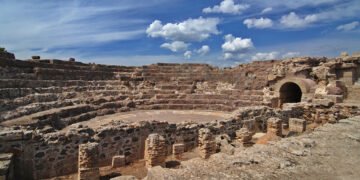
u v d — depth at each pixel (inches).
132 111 1178.0
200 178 223.1
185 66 1628.9
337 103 899.4
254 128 814.5
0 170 407.5
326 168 251.6
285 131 804.0
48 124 729.0
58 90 1002.7
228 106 1219.2
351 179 231.9
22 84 879.1
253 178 226.1
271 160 265.1
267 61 1382.9
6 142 474.6
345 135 346.3
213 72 1528.1
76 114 909.2
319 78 1155.9
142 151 630.5
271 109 864.9
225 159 266.2
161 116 1042.7
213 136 655.8
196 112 1167.0
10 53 949.8
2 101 730.8
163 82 1514.5
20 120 670.5
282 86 1221.1
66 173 524.7
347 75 1177.4
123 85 1382.9
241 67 1467.8
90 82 1227.9
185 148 673.6
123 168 551.5
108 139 575.8
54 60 1132.5
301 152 286.5
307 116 906.1
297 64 1252.5
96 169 476.7
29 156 489.4
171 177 224.7
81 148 468.1
